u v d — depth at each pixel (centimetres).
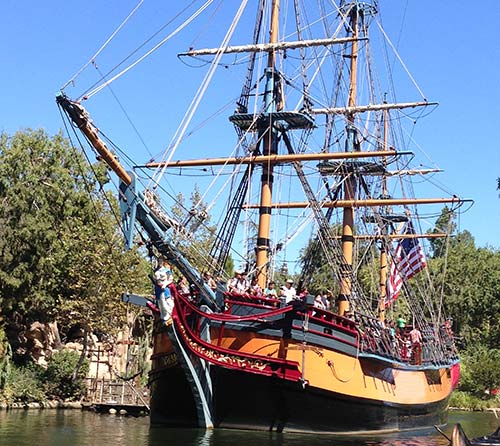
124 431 2467
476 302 8169
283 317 2461
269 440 2205
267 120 3144
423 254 4462
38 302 4856
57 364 4603
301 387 2452
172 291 2266
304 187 3192
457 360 4475
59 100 2072
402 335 3866
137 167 2423
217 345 2455
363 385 2692
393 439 2628
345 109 4075
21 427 2591
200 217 2641
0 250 4734
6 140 5022
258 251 2995
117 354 5412
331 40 3231
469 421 4297
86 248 4756
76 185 5144
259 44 3192
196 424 2503
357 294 3012
